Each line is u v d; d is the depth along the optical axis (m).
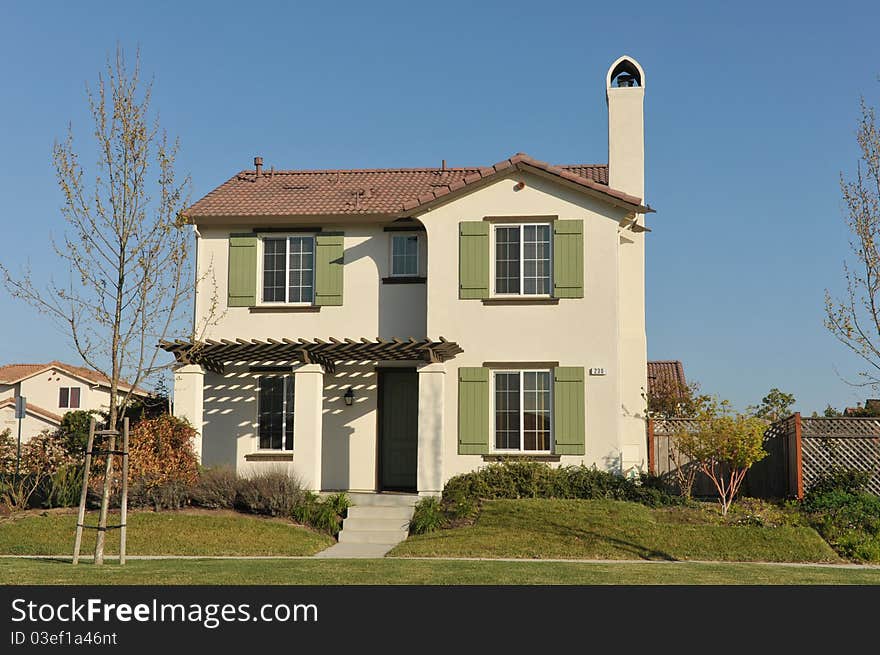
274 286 23.41
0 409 44.94
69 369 50.28
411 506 20.11
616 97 24.30
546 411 21.39
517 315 21.58
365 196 23.77
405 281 22.84
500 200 21.83
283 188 24.80
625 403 22.67
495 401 21.61
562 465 21.08
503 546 17.16
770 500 20.83
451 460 21.41
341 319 23.00
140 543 17.92
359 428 22.89
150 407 23.34
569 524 18.03
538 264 21.69
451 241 21.97
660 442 22.91
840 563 16.30
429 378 20.91
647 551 16.75
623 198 21.09
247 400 23.03
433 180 25.06
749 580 13.44
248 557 16.77
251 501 19.92
